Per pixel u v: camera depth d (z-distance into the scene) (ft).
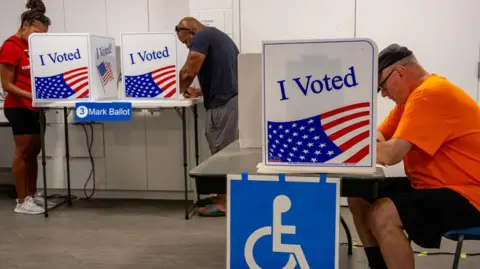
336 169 4.70
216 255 9.06
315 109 4.64
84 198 13.60
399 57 5.97
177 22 12.91
